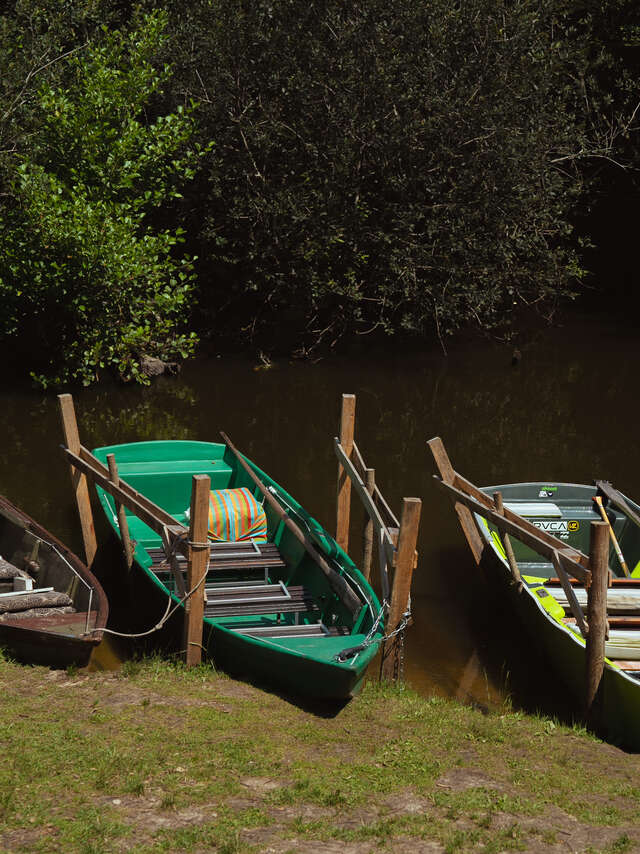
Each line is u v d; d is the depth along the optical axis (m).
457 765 6.00
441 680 7.85
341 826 5.08
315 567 8.62
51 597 7.68
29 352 17.80
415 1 18.20
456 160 19.20
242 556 8.95
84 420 14.84
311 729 6.42
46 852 4.63
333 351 20.34
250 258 19.25
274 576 9.40
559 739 6.61
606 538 6.79
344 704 6.90
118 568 9.56
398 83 18.88
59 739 5.86
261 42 18.44
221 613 7.93
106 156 16.59
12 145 16.52
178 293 17.14
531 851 4.93
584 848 4.98
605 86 22.00
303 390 17.05
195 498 7.18
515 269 20.56
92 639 6.82
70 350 16.66
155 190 17.98
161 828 4.93
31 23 17.30
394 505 11.59
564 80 21.14
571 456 13.65
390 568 7.64
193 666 7.41
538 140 19.08
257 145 18.80
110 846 4.72
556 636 7.62
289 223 19.11
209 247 21.14
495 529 10.00
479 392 17.17
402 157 19.14
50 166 16.84
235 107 19.05
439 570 10.07
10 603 7.52
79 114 16.77
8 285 15.80
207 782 5.48
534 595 8.22
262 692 7.02
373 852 4.82
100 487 9.75
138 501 8.44
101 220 16.00
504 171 18.89
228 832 4.92
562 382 17.98
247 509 9.47
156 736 6.03
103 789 5.30
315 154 18.84
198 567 7.29
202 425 14.70
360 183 19.66
